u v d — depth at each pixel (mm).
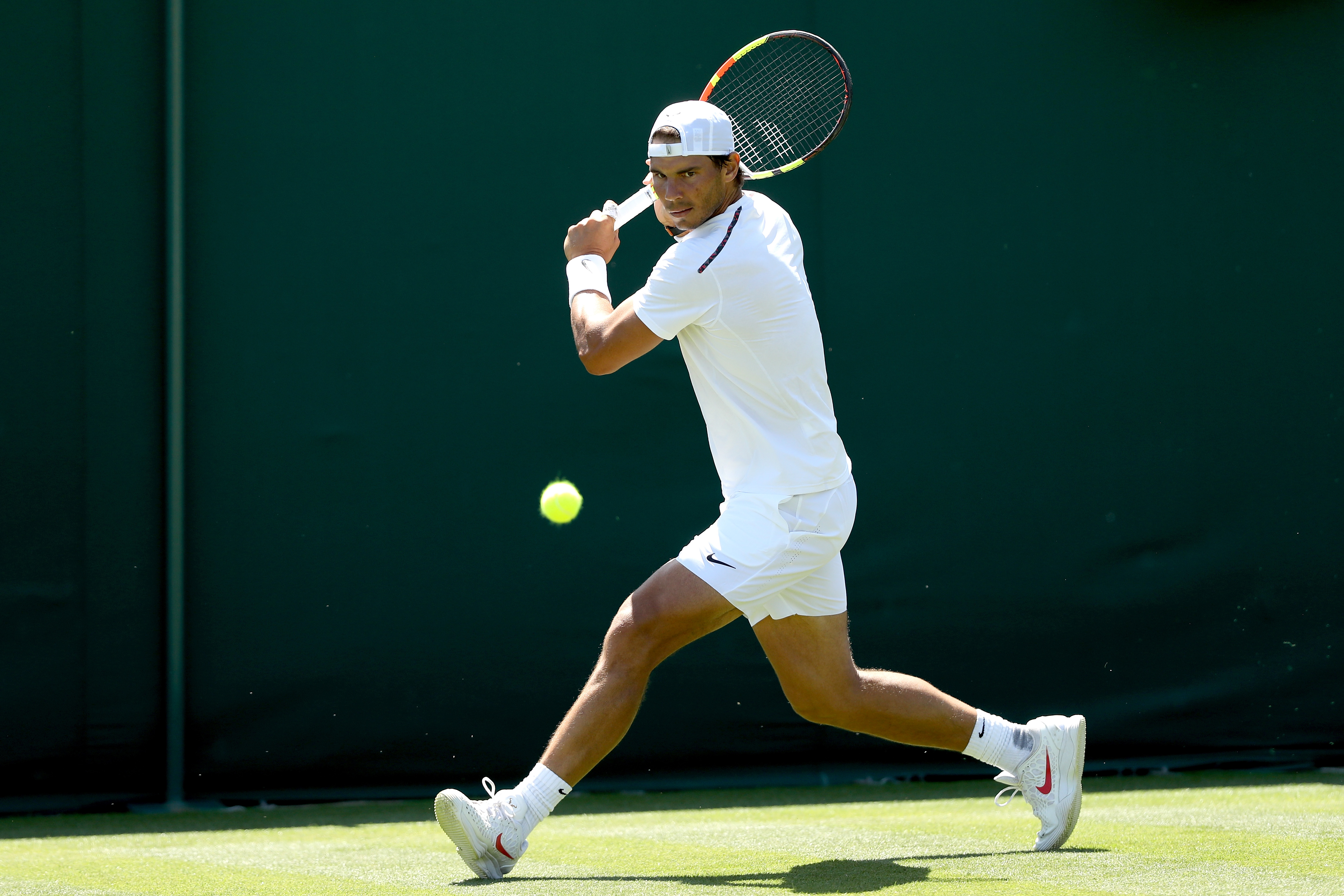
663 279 9344
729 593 9422
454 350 16000
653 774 16094
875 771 16578
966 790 15984
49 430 15016
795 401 9523
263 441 15586
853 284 16609
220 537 15445
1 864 10820
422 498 15859
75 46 15211
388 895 8977
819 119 16531
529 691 15914
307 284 15734
